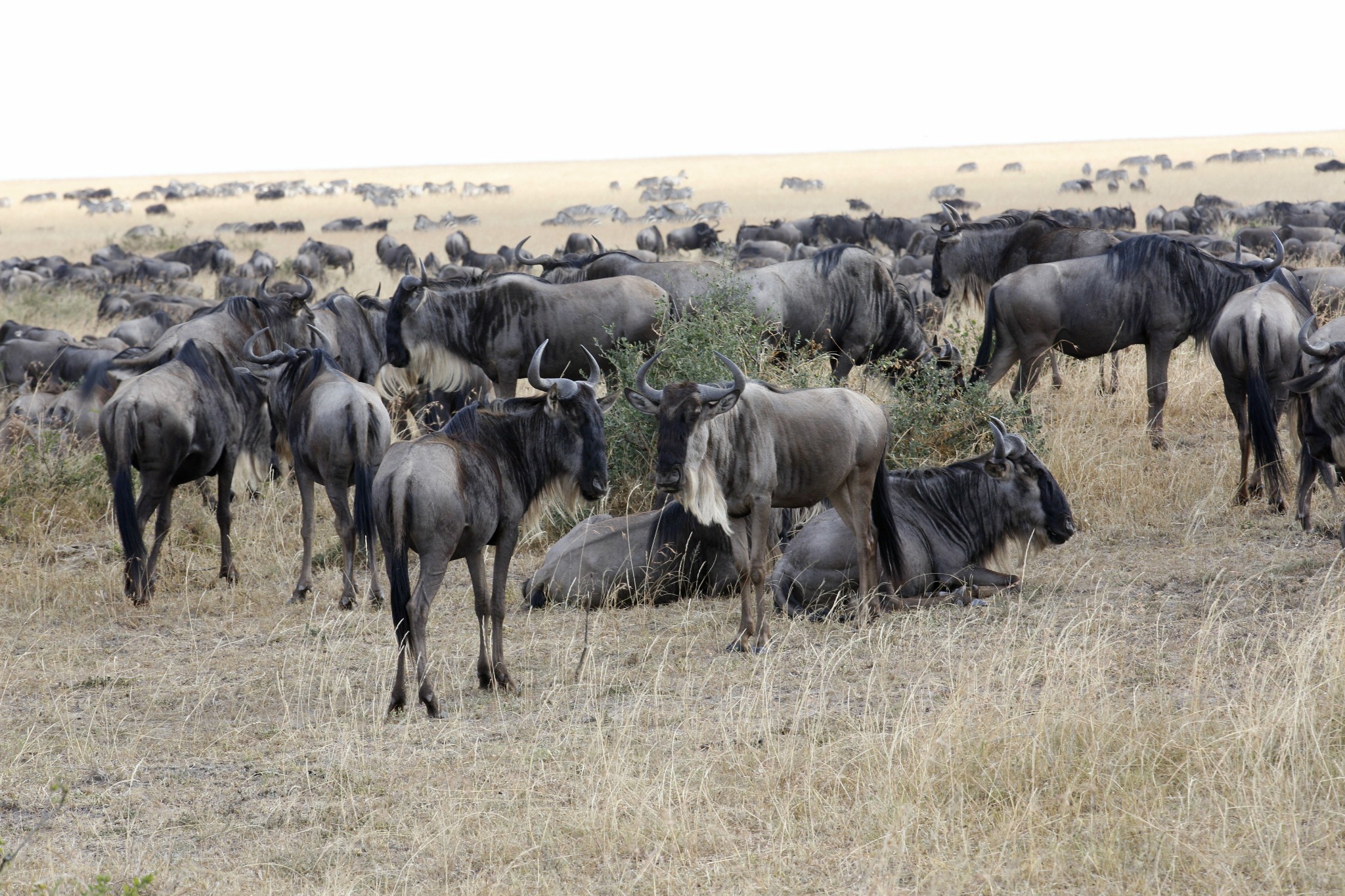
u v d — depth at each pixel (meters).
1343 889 13.04
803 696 19.88
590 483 21.31
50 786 17.59
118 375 30.28
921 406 32.56
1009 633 22.28
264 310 33.66
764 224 150.88
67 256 153.12
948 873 13.91
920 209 187.38
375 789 17.23
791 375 32.53
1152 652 20.69
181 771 18.19
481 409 20.78
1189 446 34.84
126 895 13.69
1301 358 28.25
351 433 26.16
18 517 32.56
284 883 14.68
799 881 14.20
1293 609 22.11
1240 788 14.98
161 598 27.73
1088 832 14.59
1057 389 40.97
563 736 18.88
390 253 129.38
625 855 15.10
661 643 23.56
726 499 22.53
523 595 26.73
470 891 14.25
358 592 27.81
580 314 33.53
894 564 24.50
